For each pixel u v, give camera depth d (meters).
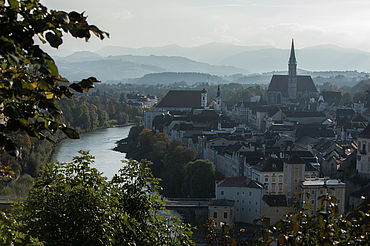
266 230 29.98
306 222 30.48
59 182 48.16
